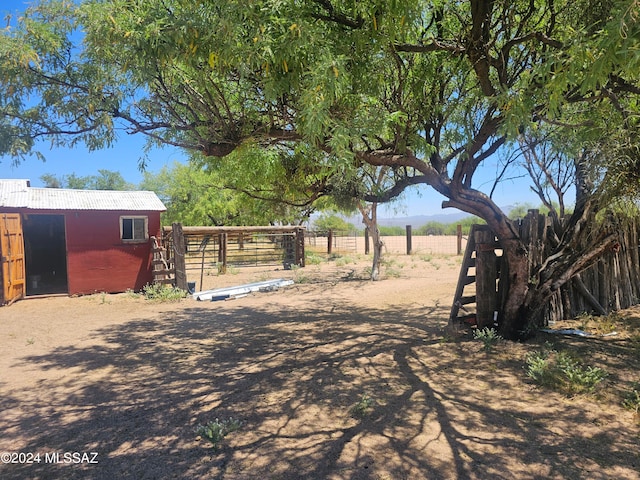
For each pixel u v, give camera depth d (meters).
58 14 3.77
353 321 8.00
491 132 4.62
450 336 6.32
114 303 10.83
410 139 4.72
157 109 4.48
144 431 3.71
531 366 4.72
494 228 5.68
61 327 8.18
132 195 13.77
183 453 3.31
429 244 29.67
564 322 6.80
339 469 3.00
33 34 3.63
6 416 4.10
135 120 4.39
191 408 4.18
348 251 27.17
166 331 7.70
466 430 3.51
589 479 2.78
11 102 3.93
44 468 3.15
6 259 10.61
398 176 6.69
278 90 3.11
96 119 4.07
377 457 3.14
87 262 12.26
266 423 3.79
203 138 4.50
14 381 5.12
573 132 5.18
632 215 5.35
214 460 3.18
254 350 6.24
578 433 3.40
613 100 3.90
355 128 3.21
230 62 2.90
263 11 2.79
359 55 3.61
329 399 4.27
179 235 12.21
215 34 2.77
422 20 4.71
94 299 11.45
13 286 10.96
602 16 3.47
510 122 3.09
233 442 3.46
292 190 6.69
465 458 3.08
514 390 4.31
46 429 3.80
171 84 4.44
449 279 13.54
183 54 3.03
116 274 12.65
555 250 6.21
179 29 2.84
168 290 11.59
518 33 4.48
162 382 4.98
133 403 4.36
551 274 5.77
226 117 4.56
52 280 15.26
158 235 13.28
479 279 6.26
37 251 16.06
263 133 4.46
